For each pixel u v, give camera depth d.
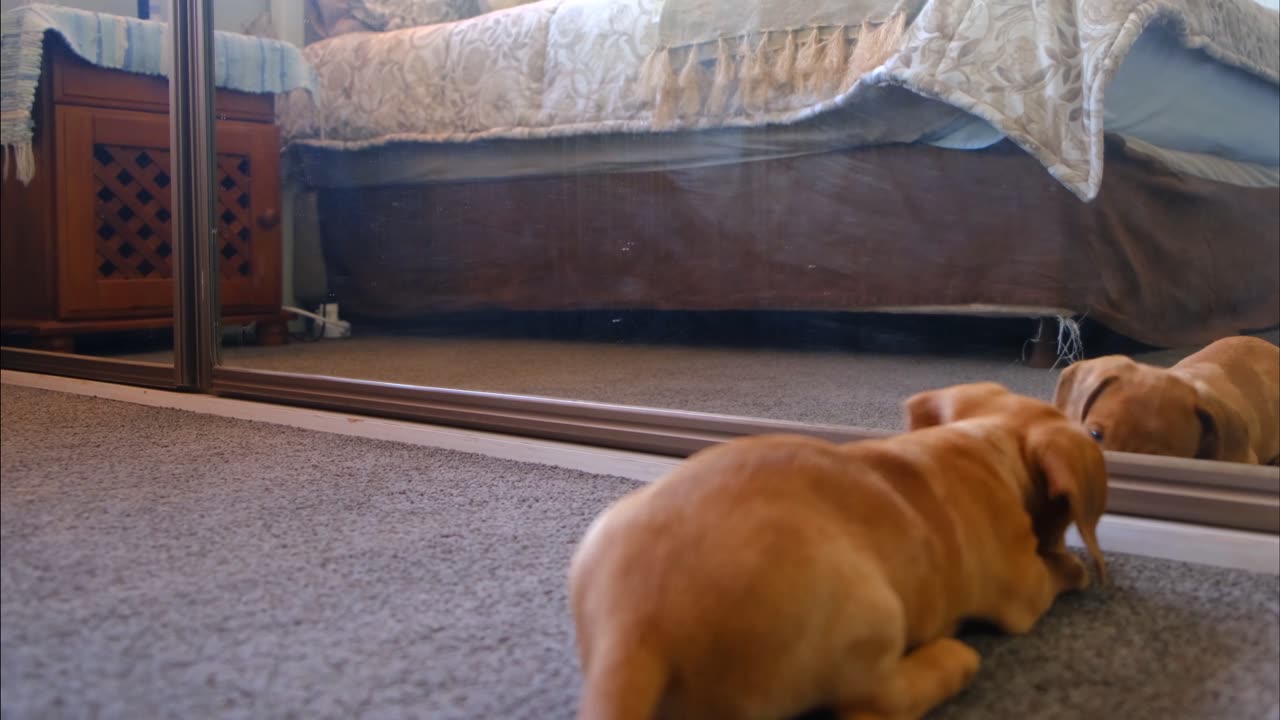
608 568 0.60
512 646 0.77
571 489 1.22
